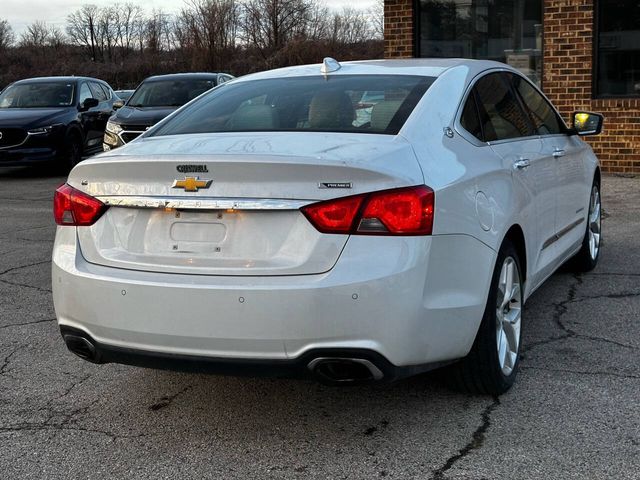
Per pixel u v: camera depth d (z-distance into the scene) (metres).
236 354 3.15
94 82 15.84
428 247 3.18
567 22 11.70
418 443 3.39
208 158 3.21
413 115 3.67
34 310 5.58
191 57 45.47
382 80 4.09
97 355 3.46
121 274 3.34
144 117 12.27
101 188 3.48
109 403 3.93
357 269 3.06
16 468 3.27
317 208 3.11
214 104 4.27
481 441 3.38
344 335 3.07
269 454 3.34
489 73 4.55
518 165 4.22
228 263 3.21
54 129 13.62
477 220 3.52
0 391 4.10
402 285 3.09
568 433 3.42
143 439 3.52
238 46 45.91
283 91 4.17
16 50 68.06
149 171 3.34
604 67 11.75
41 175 14.36
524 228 4.19
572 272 6.28
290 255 3.14
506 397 3.84
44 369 4.41
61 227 3.63
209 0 44.78
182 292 3.16
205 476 3.17
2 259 7.25
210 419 3.72
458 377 3.76
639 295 5.58
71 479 3.17
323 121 3.76
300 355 3.10
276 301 3.07
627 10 11.46
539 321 5.05
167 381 4.21
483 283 3.55
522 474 3.08
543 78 12.00
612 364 4.24
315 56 42.50
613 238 7.54
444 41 12.80
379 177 3.11
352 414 3.72
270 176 3.16
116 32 68.69
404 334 3.14
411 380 4.10
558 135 5.43
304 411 3.78
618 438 3.36
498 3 12.38
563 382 4.00
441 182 3.33
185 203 3.28
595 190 6.34
